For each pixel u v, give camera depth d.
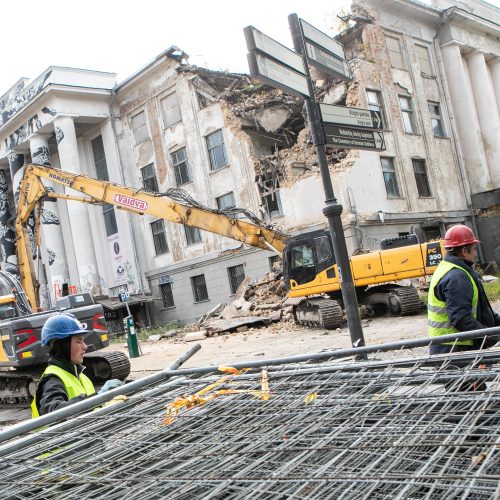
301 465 1.81
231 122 26.11
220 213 15.83
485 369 2.38
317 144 5.77
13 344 10.80
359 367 2.75
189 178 28.33
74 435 2.52
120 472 2.05
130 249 30.47
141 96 30.11
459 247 3.88
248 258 25.83
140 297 28.98
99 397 2.89
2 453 2.40
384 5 26.70
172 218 15.83
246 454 1.98
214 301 27.30
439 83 29.02
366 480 1.61
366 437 1.96
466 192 28.48
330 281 15.20
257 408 2.51
